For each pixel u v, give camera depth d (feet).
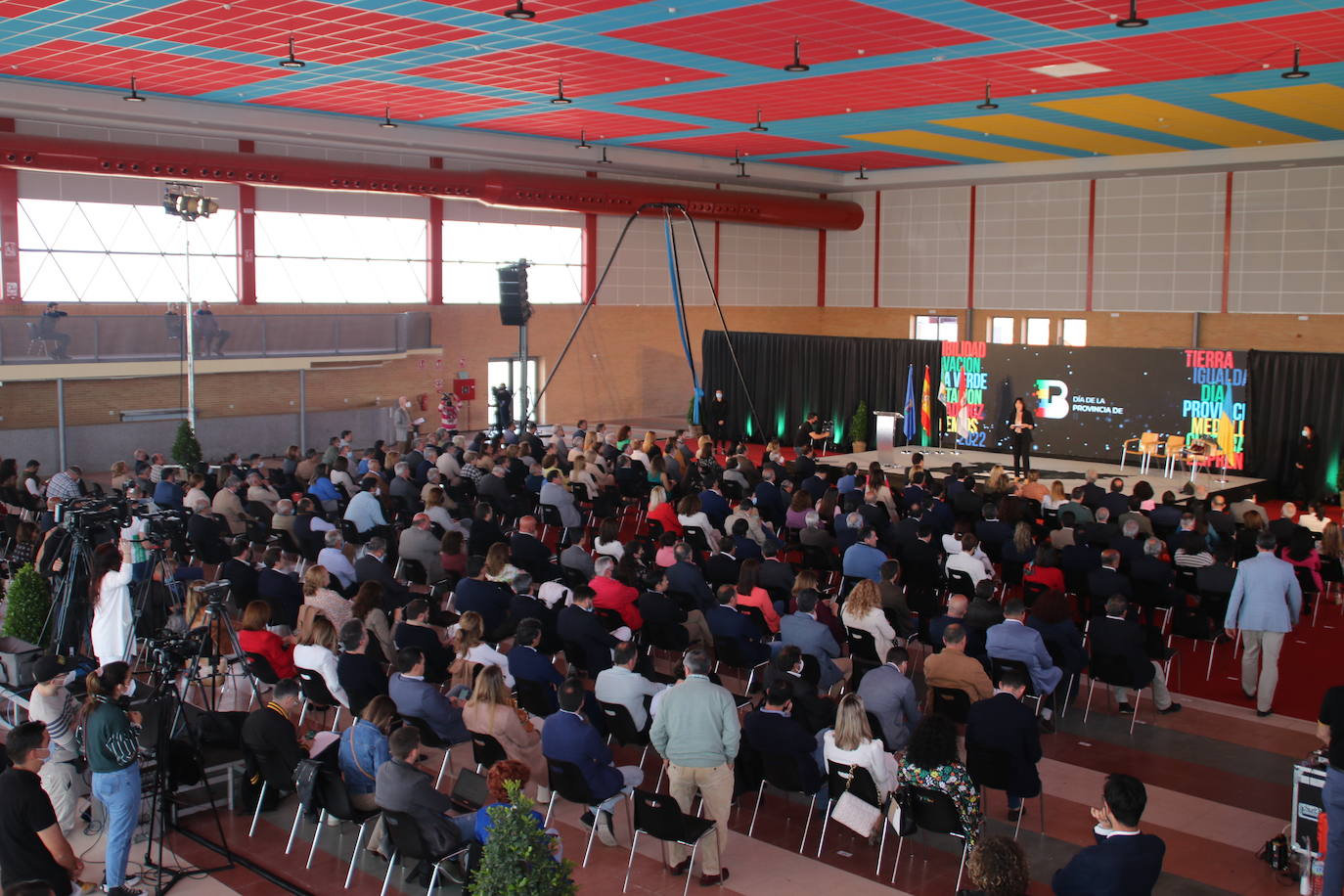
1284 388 74.95
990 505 47.52
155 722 26.89
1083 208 101.91
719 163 102.12
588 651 31.04
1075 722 33.09
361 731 23.62
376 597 31.81
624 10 45.96
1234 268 93.50
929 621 37.58
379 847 24.03
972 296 110.22
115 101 67.62
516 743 25.08
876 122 77.61
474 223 98.43
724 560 39.68
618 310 109.70
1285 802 27.86
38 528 42.19
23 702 28.81
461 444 67.72
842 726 23.29
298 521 45.21
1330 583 50.14
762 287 120.06
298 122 75.66
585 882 23.54
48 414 76.38
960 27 48.78
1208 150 89.20
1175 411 77.87
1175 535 42.32
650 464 62.75
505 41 52.16
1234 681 37.37
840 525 45.09
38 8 45.65
